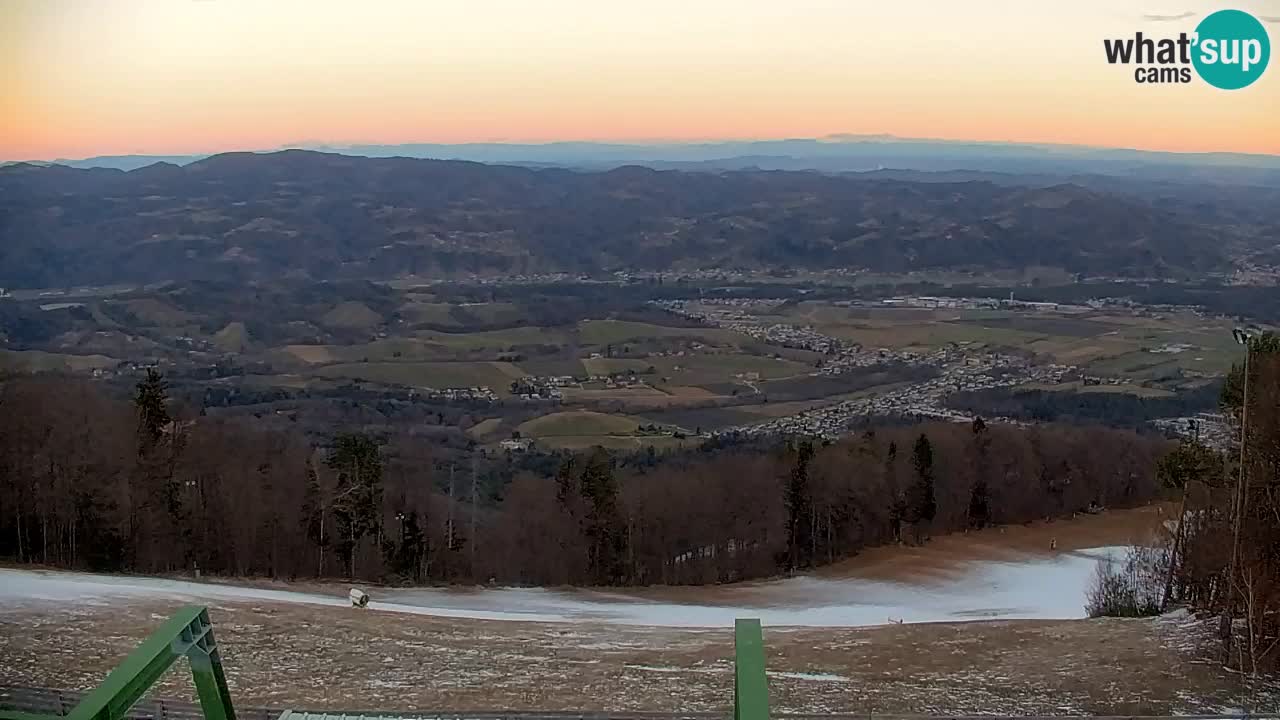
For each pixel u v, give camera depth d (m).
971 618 33.78
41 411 42.28
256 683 21.42
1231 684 21.73
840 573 43.78
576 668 23.20
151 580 33.59
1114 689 21.52
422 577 41.16
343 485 42.97
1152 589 34.22
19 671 21.16
